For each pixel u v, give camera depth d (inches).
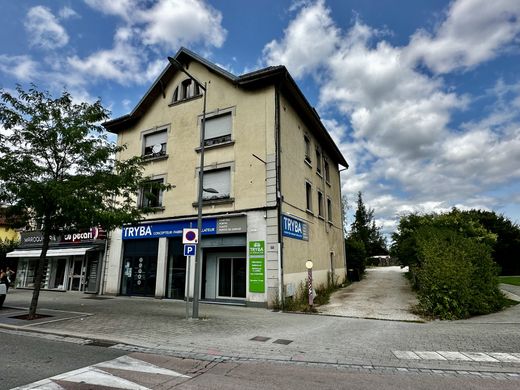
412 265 636.1
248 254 530.0
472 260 441.7
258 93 593.9
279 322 380.8
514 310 431.2
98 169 428.1
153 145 709.3
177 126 675.4
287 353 251.1
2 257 1029.2
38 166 390.9
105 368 208.8
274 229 520.7
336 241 884.0
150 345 269.9
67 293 727.1
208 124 639.1
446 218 726.5
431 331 327.6
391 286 745.0
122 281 673.6
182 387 177.0
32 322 356.5
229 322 374.9
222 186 594.9
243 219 544.1
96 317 395.5
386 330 336.5
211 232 569.0
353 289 722.8
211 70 648.4
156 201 662.5
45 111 401.1
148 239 657.6
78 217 392.2
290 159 611.5
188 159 641.6
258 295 506.0
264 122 574.9
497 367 218.4
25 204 387.2
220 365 220.7
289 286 523.2
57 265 826.8
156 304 534.0
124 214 424.2
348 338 301.3
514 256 1218.6
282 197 549.3
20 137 397.1
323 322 383.6
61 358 230.4
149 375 196.7
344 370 212.2
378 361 232.1
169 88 709.9
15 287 897.5
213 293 571.2
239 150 585.6
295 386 181.0
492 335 303.3
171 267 620.7
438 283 411.2
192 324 359.3
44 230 409.4
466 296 399.5
